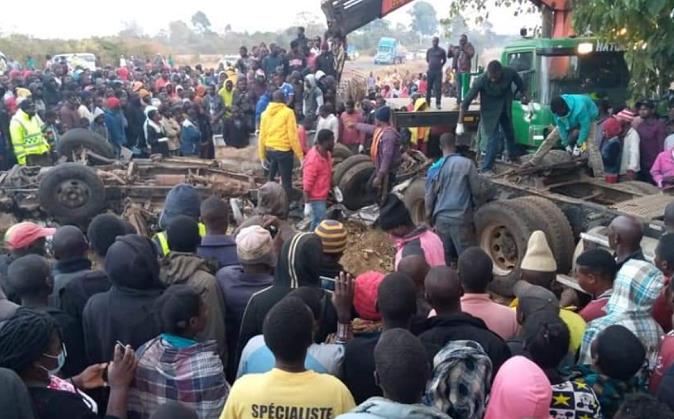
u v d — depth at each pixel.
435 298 3.45
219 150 15.23
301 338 2.73
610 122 8.98
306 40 19.36
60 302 4.04
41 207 9.61
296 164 11.40
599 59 10.25
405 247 4.88
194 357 3.15
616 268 4.12
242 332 3.74
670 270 4.10
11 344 2.68
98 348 3.61
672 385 2.99
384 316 3.18
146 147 14.15
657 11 6.16
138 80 24.75
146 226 9.05
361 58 64.38
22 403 2.43
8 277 3.79
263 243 4.11
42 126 12.35
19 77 18.89
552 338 3.00
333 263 4.32
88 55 37.94
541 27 12.74
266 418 2.71
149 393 3.12
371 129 12.50
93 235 4.43
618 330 3.11
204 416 3.12
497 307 3.83
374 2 15.29
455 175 7.27
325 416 2.72
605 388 3.07
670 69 7.13
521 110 10.55
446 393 2.90
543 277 4.25
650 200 6.95
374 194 10.19
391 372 2.47
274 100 9.72
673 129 9.30
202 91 16.98
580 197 8.30
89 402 3.01
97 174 9.81
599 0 6.89
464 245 7.39
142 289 3.62
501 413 2.75
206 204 4.75
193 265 4.05
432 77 16.16
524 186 8.09
